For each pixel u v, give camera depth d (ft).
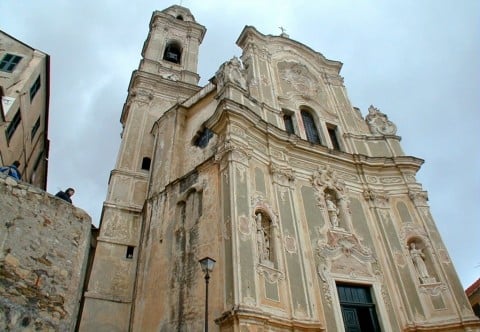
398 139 75.36
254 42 76.33
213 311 39.65
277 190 53.67
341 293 50.21
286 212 52.06
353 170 66.59
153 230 56.49
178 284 46.09
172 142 66.23
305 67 81.10
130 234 62.34
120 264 58.70
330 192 61.41
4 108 57.16
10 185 30.30
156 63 98.94
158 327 44.83
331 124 74.69
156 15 113.70
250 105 61.57
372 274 53.42
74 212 35.12
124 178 70.13
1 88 53.21
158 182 62.85
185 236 49.96
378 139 74.84
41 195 32.42
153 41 105.81
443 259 56.90
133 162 73.67
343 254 53.31
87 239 36.14
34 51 68.69
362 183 65.31
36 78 67.46
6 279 26.84
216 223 46.50
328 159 64.69
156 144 71.31
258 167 53.88
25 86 62.59
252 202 48.47
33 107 71.67
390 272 55.01
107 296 54.60
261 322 37.52
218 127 55.11
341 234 55.52
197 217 50.08
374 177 67.05
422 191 65.21
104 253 58.90
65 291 31.58
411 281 54.39
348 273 51.55
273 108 65.57
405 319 50.78
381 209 62.39
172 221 53.83
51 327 29.14
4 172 33.06
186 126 69.46
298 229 51.70
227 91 59.52
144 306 48.78
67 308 31.42
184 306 43.32
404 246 58.29
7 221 28.84
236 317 36.04
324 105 77.82
